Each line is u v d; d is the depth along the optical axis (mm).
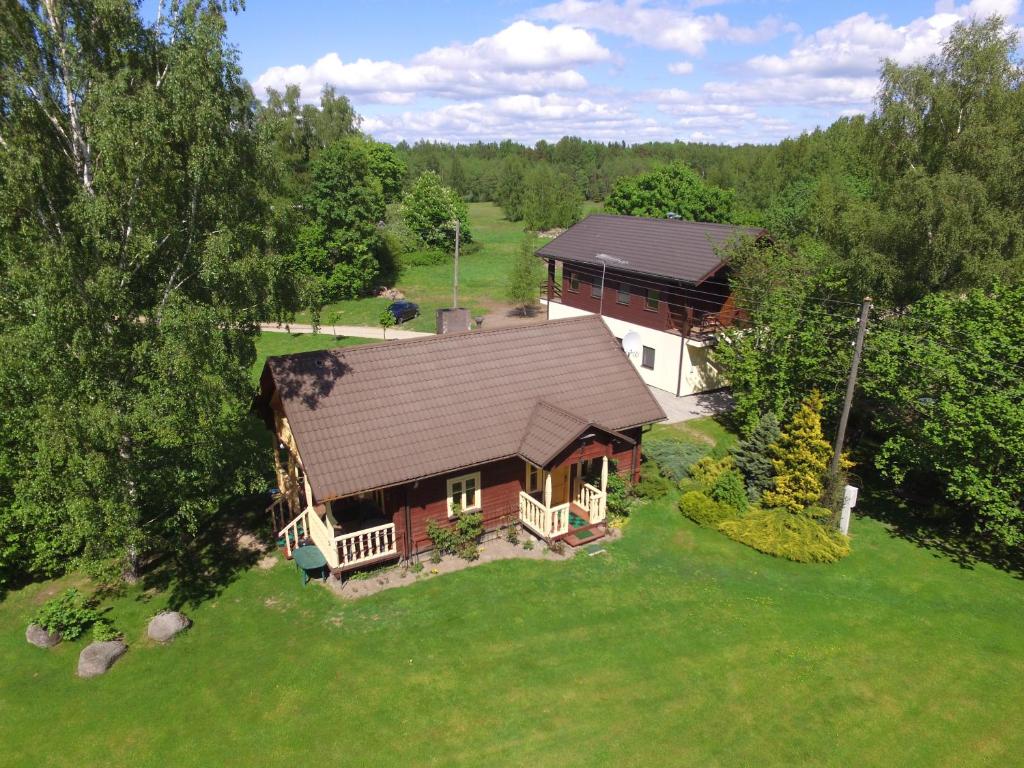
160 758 12188
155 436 15484
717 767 11969
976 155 26688
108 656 14484
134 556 17516
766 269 26656
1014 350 17750
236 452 16922
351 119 81438
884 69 29578
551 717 13016
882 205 28281
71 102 14719
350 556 17234
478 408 19531
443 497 18547
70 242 13992
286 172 17828
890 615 16281
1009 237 26125
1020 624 15969
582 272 36719
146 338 14758
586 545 19281
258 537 19859
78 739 12648
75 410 13688
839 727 12852
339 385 18547
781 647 15047
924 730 12805
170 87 13992
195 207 15430
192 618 16125
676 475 22969
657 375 32812
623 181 70312
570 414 18844
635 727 12805
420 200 77438
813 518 19828
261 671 14242
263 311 16203
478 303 52812
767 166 92312
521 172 123875
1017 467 17328
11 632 15742
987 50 26906
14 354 13023
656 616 16078
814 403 20312
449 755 12180
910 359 19422
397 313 46906
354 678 14000
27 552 17391
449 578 17578
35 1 14359
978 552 19172
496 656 14641
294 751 12289
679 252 31922
